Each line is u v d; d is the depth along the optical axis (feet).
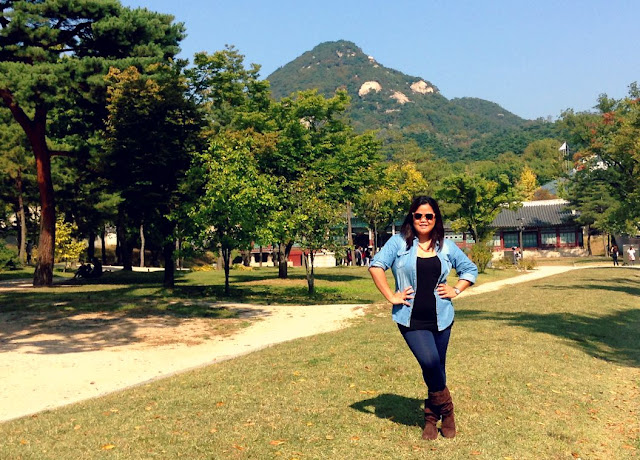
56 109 97.71
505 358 30.25
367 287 103.14
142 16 84.69
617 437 19.88
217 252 85.20
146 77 84.12
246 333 51.80
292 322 57.93
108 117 89.56
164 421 20.85
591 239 267.59
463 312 54.34
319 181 96.07
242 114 115.55
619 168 147.33
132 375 34.73
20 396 29.55
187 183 86.33
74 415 22.99
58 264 187.83
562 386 25.64
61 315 60.80
